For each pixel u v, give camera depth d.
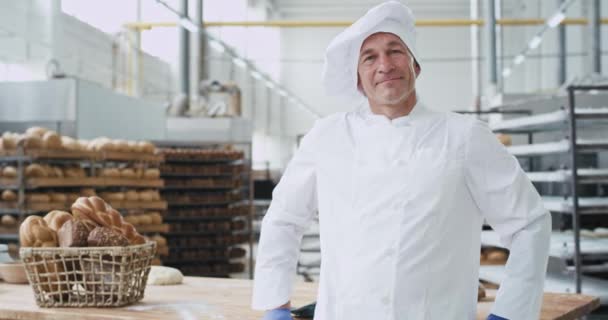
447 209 1.61
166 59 18.45
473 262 1.66
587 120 5.13
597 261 5.86
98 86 7.93
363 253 1.64
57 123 7.41
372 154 1.68
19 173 5.64
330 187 1.71
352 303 1.64
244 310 2.06
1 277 2.61
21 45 10.61
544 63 17.11
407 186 1.62
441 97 21.83
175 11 8.52
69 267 2.13
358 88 1.86
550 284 5.21
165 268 2.64
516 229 1.63
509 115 7.95
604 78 7.55
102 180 6.32
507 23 14.13
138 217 6.77
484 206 1.65
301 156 1.80
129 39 14.71
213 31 18.25
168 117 11.72
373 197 1.64
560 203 5.08
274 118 22.41
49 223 2.22
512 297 1.60
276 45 22.09
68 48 12.16
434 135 1.66
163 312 2.04
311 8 21.81
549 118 5.26
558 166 6.57
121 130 8.60
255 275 1.84
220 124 11.70
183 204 7.83
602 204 4.89
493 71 11.91
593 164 6.45
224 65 20.42
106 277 2.10
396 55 1.67
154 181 6.86
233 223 8.07
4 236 5.73
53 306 2.12
